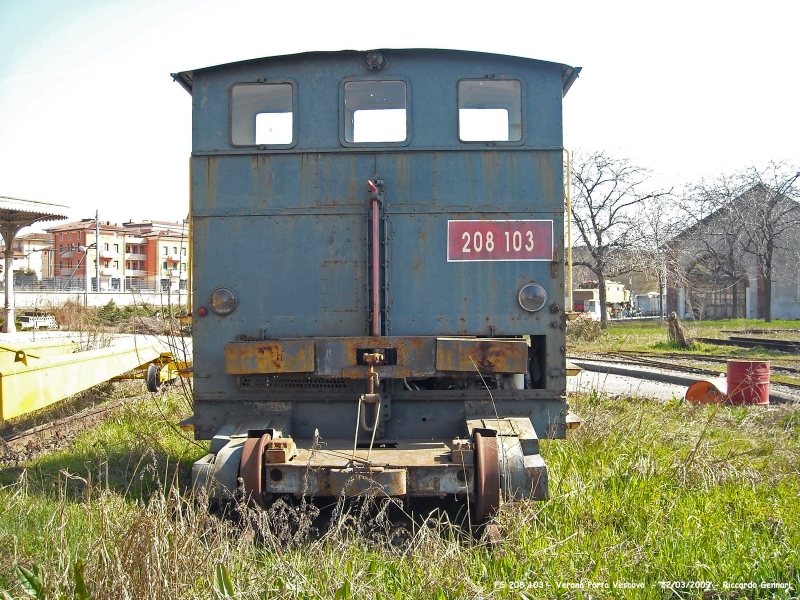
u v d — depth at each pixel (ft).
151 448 23.53
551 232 20.30
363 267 20.38
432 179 20.43
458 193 20.42
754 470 21.42
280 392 20.31
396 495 16.71
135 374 42.24
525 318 20.21
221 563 12.96
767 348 75.87
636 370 57.88
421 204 20.38
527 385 21.53
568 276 20.63
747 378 37.55
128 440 26.58
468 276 20.29
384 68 20.56
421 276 20.31
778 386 46.60
